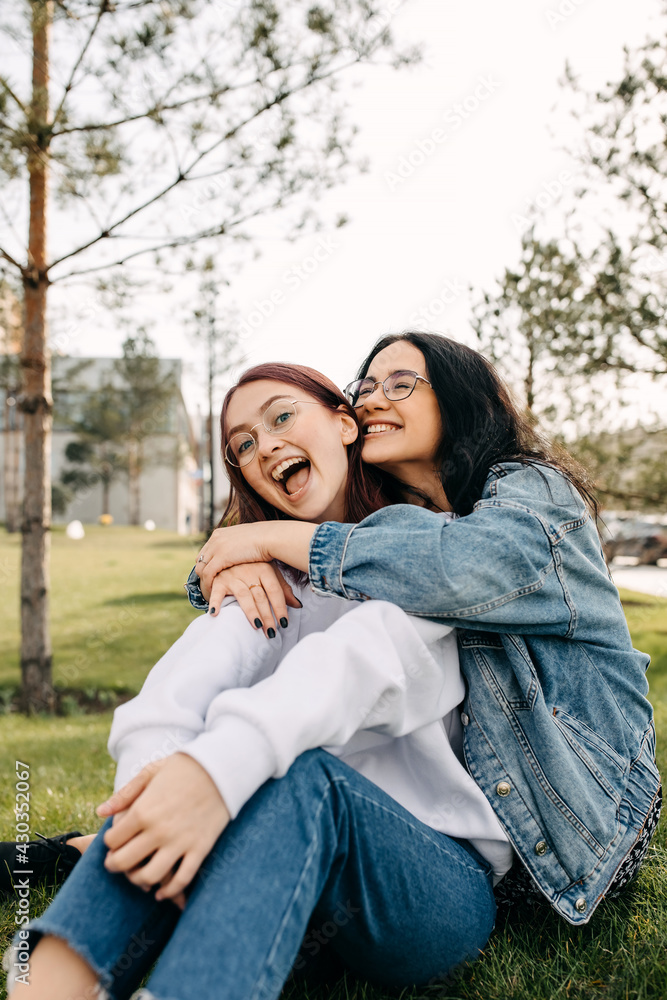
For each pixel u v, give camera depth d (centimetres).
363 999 121
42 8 485
